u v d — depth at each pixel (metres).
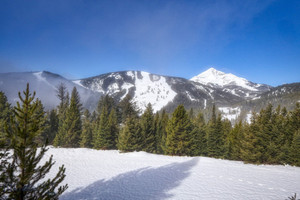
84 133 34.97
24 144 4.90
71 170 16.81
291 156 21.64
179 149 26.48
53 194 5.03
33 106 5.14
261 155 22.03
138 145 30.78
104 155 25.62
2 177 4.34
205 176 14.50
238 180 13.28
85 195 10.64
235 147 30.92
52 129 36.72
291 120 26.23
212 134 35.34
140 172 15.99
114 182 13.17
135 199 9.95
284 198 9.67
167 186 12.05
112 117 39.06
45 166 5.09
